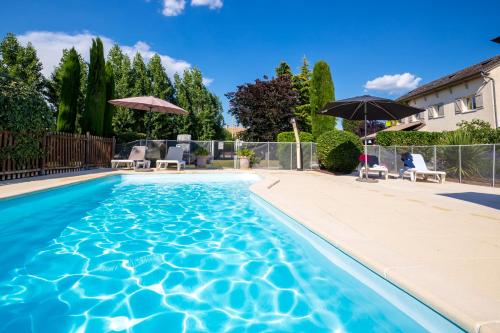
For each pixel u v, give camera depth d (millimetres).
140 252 3588
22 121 8133
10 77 8242
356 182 9367
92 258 3367
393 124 28750
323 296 2541
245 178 12289
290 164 15406
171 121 24031
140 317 2191
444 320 1753
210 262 3287
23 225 4738
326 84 16672
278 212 5109
